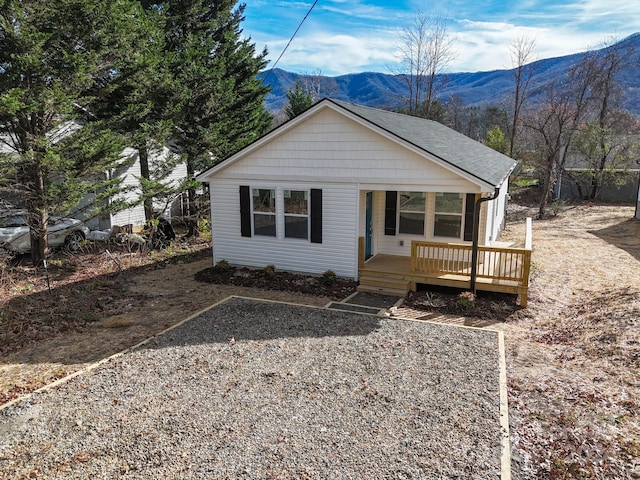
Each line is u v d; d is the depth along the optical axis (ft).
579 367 22.82
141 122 53.42
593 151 98.73
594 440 16.25
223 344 25.84
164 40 60.18
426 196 41.19
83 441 16.71
